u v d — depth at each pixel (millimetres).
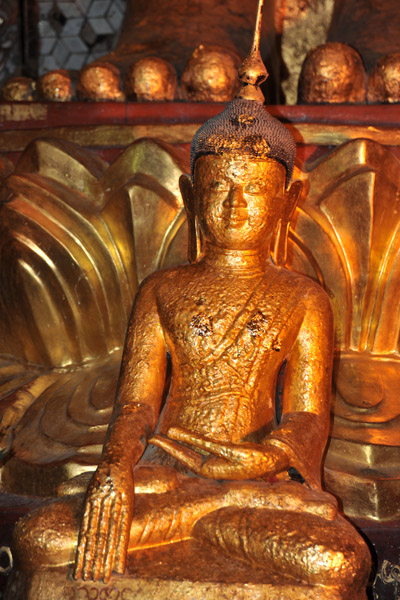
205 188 2830
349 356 3590
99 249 3662
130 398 2791
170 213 3512
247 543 2369
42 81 4188
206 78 3869
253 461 2480
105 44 5848
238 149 2768
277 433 2617
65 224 3627
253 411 2793
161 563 2385
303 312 2873
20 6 5758
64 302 3678
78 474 2920
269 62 4484
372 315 3588
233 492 2520
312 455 2637
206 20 4543
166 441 2605
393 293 3537
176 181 3512
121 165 3580
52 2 5836
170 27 4527
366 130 3561
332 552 2281
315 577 2273
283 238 3020
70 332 3732
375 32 4402
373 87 3863
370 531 2818
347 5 4582
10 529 2938
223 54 3918
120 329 3748
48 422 3322
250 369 2805
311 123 3592
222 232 2832
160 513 2449
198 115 3730
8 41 5754
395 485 2861
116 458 2486
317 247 3473
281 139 2826
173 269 3025
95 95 4027
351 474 2902
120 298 3693
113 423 2666
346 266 3512
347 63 3791
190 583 2291
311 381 2811
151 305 2936
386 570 2789
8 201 3643
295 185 2979
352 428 3137
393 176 3486
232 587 2277
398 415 3193
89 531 2348
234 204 2775
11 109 3871
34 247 3613
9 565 2912
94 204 3689
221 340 2809
